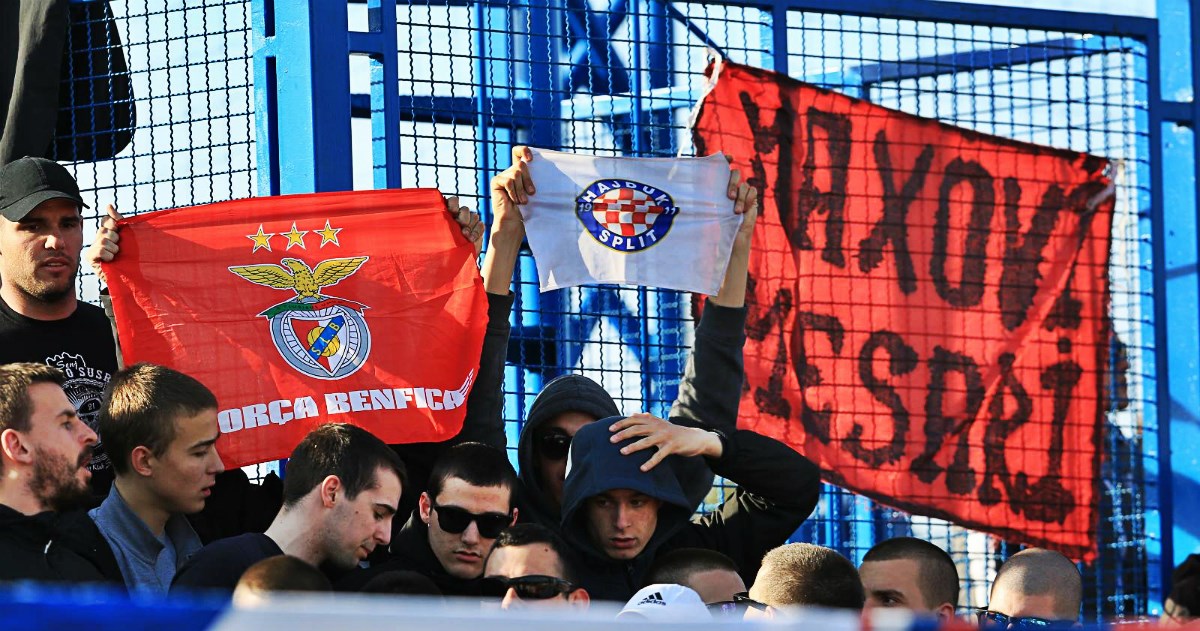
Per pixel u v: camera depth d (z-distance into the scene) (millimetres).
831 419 13648
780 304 13578
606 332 14344
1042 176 14445
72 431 8781
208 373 10781
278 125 11828
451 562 9547
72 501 8734
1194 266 14859
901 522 14539
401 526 11164
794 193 13695
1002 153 14359
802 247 13703
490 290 11773
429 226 11367
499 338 11641
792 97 13703
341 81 11805
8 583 8062
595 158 12133
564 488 10297
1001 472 14055
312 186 11594
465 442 10367
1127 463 14648
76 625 3498
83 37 12703
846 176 13859
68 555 8531
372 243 11266
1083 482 14258
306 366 10930
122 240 10945
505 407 14305
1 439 8547
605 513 10156
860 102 13961
